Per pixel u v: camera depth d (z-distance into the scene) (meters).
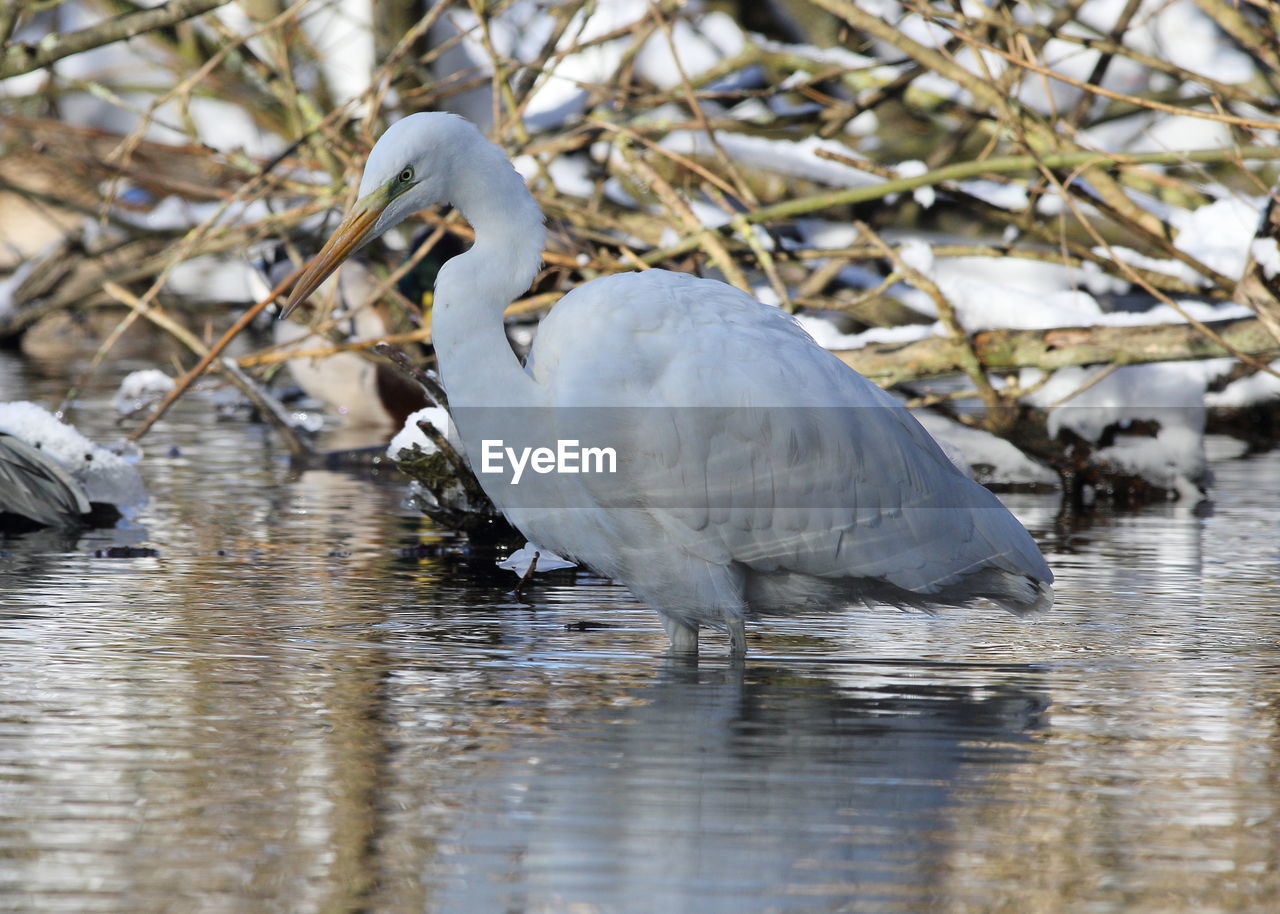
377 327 18.42
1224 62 21.59
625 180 18.67
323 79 22.17
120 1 21.38
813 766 6.46
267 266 20.05
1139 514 14.13
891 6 20.41
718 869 5.34
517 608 9.78
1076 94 22.00
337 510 13.73
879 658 8.60
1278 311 13.61
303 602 9.79
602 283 8.70
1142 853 5.51
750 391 8.48
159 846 5.51
